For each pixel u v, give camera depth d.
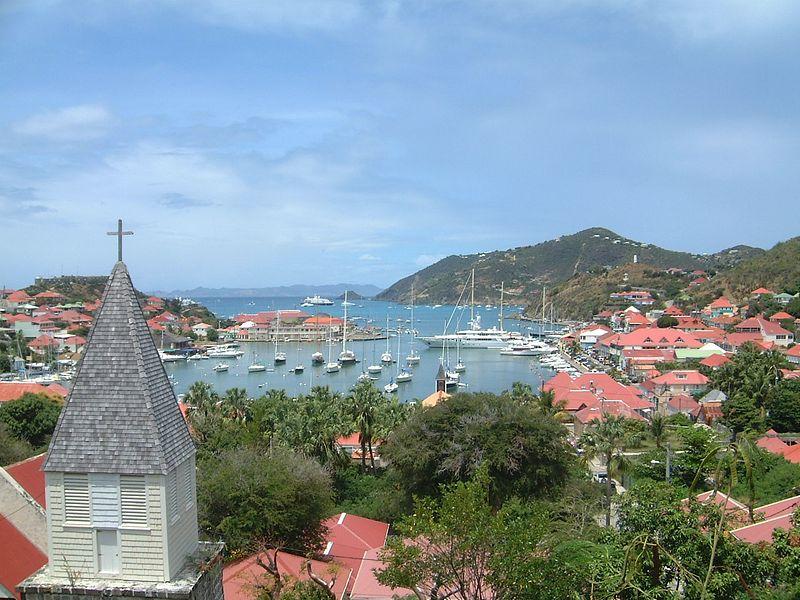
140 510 17.06
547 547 24.59
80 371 17.94
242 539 38.34
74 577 17.12
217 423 67.12
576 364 179.38
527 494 46.91
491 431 48.09
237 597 30.97
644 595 17.89
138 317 18.78
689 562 19.17
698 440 55.88
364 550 43.44
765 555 20.52
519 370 178.62
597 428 59.34
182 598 16.72
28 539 25.25
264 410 71.25
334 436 63.91
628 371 153.25
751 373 89.25
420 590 28.77
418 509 24.31
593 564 21.23
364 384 74.44
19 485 26.67
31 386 85.62
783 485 48.50
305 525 42.00
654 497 21.08
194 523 19.05
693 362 140.25
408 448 49.16
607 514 49.09
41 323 193.75
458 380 158.00
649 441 81.44
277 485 39.88
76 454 17.17
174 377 168.62
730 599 18.84
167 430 17.98
